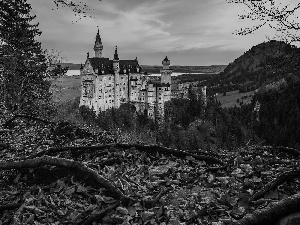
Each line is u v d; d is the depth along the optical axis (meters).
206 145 66.81
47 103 24.70
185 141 69.81
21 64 22.81
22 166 6.80
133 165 7.89
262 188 5.53
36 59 26.91
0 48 19.78
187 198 5.96
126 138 13.13
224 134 72.50
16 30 19.33
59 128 11.84
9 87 22.48
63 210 5.61
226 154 9.58
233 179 6.72
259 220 3.70
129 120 107.44
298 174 5.77
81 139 11.23
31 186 6.64
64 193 6.12
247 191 5.84
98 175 6.23
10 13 16.75
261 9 5.97
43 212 5.57
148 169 7.79
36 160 6.76
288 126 98.88
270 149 9.96
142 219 5.14
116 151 8.62
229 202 5.43
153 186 6.63
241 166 7.55
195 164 8.17
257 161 7.94
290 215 3.68
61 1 7.23
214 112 102.12
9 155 9.09
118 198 5.71
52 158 6.71
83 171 6.39
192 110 99.88
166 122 103.44
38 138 11.14
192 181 6.88
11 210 5.71
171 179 6.99
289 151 9.58
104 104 164.75
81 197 6.02
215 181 6.76
